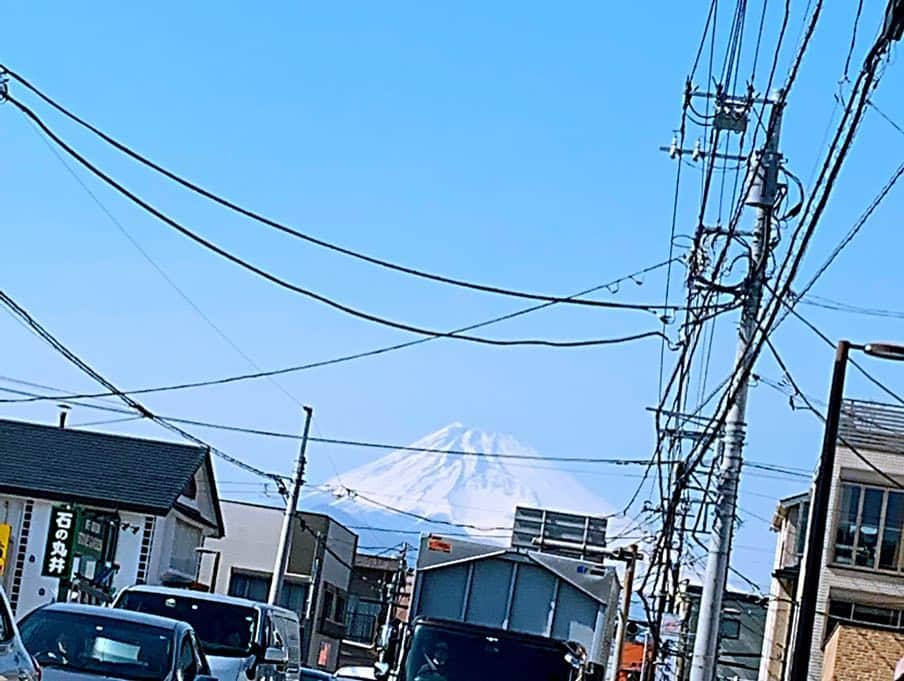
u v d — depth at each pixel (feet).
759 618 202.18
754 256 60.29
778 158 55.42
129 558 136.05
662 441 80.69
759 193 55.52
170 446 146.30
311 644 191.93
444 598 66.49
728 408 63.98
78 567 128.67
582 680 57.77
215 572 160.25
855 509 147.23
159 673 44.88
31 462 137.08
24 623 46.34
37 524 133.39
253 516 193.36
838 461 147.74
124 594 60.23
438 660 56.49
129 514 136.36
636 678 171.22
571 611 65.67
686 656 141.90
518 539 85.97
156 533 136.77
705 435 77.46
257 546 192.34
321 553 187.83
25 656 37.45
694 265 63.16
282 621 65.05
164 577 132.57
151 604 59.57
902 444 148.46
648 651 143.13
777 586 165.99
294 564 191.72
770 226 57.47
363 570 237.04
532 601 65.98
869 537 147.02
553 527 85.87
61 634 45.78
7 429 142.31
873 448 147.95
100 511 134.51
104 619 46.96
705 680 63.72
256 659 57.77
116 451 143.13
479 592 66.23
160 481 139.54
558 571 65.82
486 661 56.29
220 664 55.67
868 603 145.18
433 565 66.54
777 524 176.24
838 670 114.62
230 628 59.21
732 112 56.08
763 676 165.48
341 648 215.92
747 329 61.16
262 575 191.31
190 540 151.64
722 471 64.59
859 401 150.61
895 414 150.00
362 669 87.25
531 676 55.93
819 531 63.72
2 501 133.28
